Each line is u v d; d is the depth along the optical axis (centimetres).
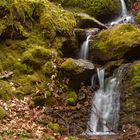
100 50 1225
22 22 1186
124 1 1653
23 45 1145
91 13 1545
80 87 1109
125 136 943
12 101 981
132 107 1005
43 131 895
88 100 1077
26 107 977
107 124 1019
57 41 1203
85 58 1259
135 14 1600
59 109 1013
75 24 1308
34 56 1115
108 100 1070
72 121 1005
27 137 824
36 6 1245
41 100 1015
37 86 1050
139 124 973
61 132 941
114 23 1530
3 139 778
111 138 927
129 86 1041
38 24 1224
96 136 950
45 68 1099
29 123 916
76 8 1553
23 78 1060
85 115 1033
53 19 1236
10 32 1141
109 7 1570
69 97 1061
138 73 1044
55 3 1515
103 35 1263
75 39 1265
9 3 1154
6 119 903
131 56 1174
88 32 1309
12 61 1091
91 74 1126
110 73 1138
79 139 899
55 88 1068
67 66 1095
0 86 1000
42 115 970
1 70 1057
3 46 1123
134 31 1219
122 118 1008
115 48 1191
